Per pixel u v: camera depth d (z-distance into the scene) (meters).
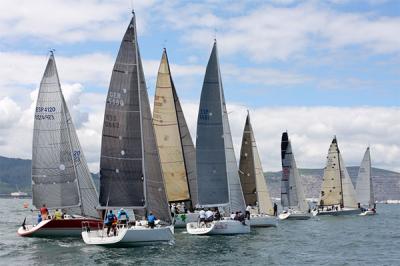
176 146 60.09
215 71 55.41
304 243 48.94
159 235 40.69
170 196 59.50
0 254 37.78
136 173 43.62
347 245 48.19
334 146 101.00
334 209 100.56
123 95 43.72
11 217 90.06
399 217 99.50
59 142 51.41
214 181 55.12
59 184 51.25
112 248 40.00
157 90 60.03
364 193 111.00
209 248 42.09
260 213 65.81
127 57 43.81
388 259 39.22
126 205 43.56
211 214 51.88
